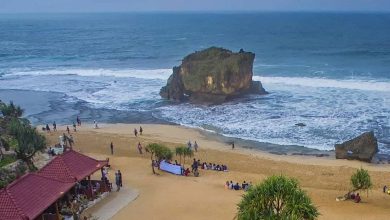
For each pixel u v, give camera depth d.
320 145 59.00
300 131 64.31
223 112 75.25
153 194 39.47
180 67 86.19
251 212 22.88
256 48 175.25
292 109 75.12
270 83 95.31
